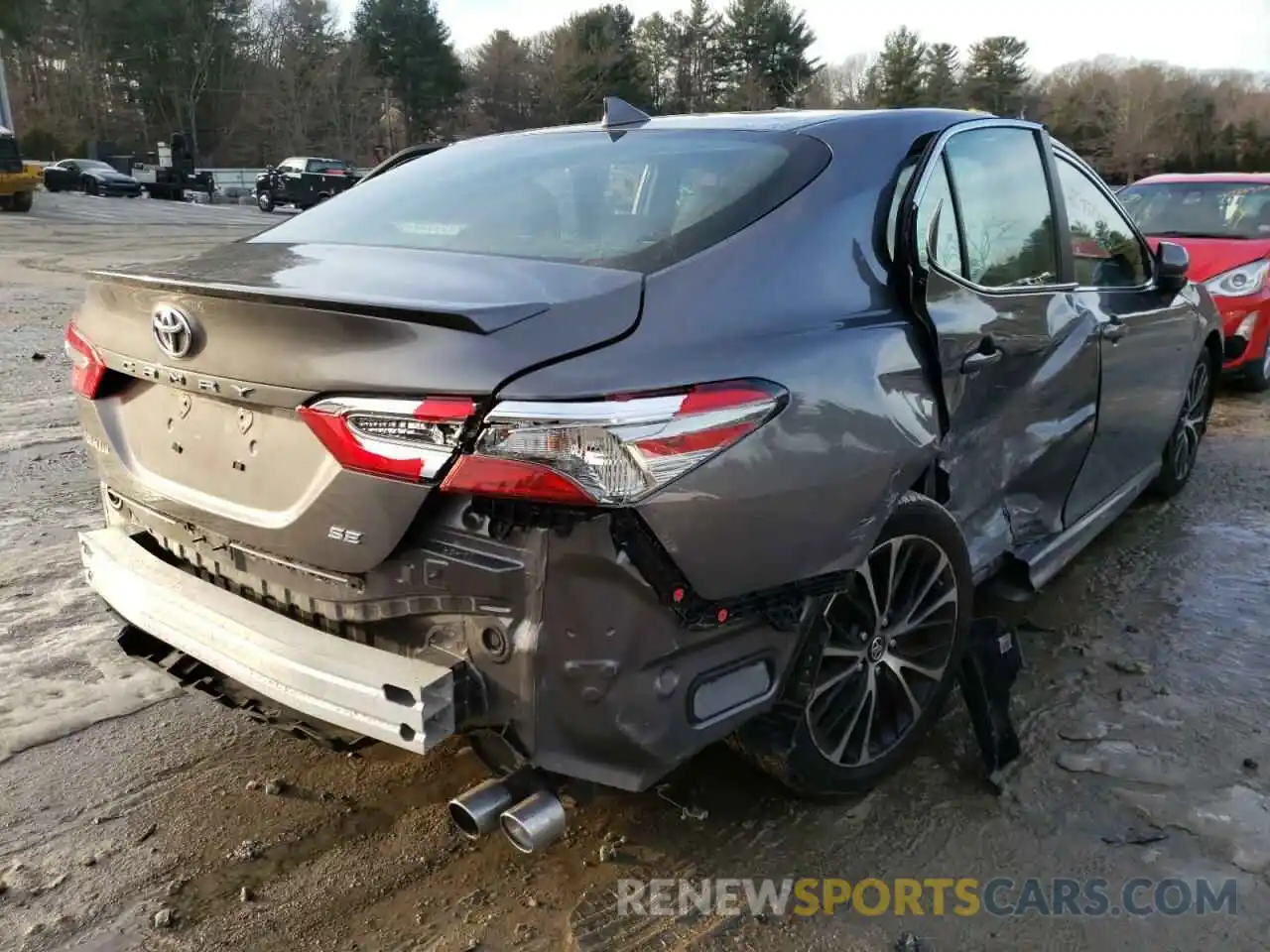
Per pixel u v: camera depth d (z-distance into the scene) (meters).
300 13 76.56
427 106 73.06
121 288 2.48
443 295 2.13
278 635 2.24
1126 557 4.60
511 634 2.02
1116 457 4.14
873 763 2.80
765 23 69.88
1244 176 9.00
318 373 2.06
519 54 74.31
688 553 2.05
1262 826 2.74
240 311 2.15
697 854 2.63
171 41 70.38
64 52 70.69
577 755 2.09
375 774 2.96
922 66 69.88
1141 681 3.49
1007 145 3.38
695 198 2.58
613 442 1.93
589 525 1.96
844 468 2.30
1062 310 3.42
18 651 3.56
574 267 2.31
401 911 2.44
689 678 2.15
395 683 2.03
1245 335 7.73
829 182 2.62
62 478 5.40
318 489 2.12
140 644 2.77
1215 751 3.08
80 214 28.45
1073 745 3.12
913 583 2.82
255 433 2.26
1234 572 4.45
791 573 2.25
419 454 1.96
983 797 2.87
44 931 2.35
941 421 2.68
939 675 2.93
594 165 2.93
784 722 2.48
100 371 2.65
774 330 2.27
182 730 3.16
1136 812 2.80
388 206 3.01
